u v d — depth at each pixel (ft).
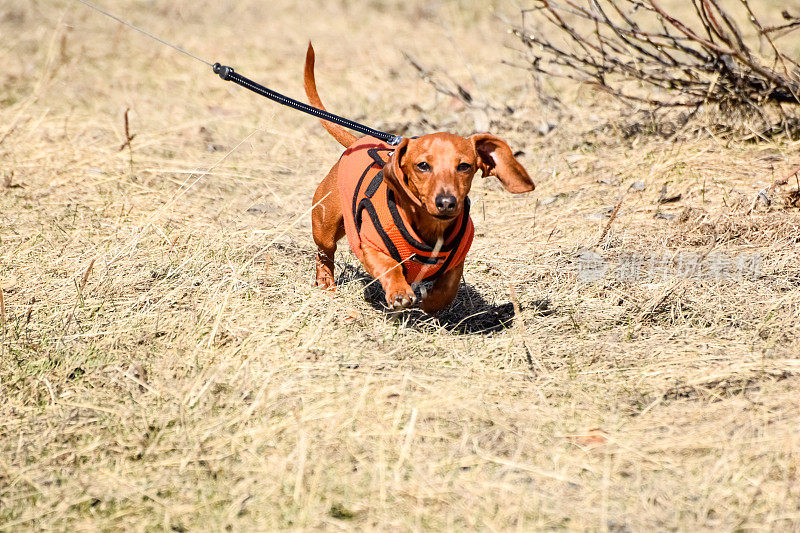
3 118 39.65
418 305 22.15
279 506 15.76
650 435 17.49
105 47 54.03
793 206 28.53
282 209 31.65
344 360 20.36
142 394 19.38
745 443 16.94
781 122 34.96
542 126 38.86
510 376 20.03
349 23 65.05
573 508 15.49
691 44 45.91
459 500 15.75
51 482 16.84
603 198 31.48
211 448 17.49
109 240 26.84
